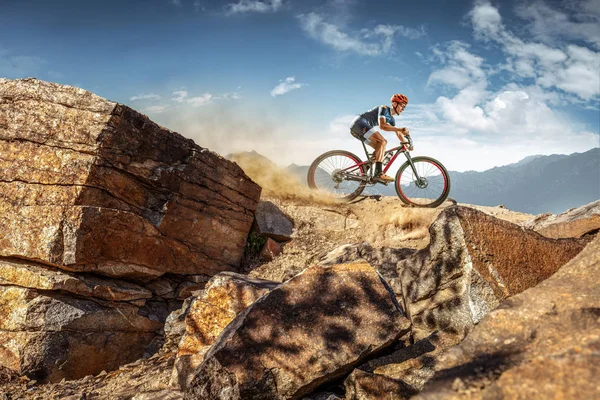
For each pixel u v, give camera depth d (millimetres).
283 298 3697
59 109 6125
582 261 2338
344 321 3594
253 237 8523
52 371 5488
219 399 3305
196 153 7320
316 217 9227
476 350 1820
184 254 7258
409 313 4094
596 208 6051
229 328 3768
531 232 3943
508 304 2090
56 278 5734
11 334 5551
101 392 4820
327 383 3541
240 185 8133
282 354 3400
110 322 6086
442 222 3881
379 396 3111
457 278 3777
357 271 3914
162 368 5105
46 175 5984
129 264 6441
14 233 5910
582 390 1334
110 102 6129
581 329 1734
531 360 1573
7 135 6148
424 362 3436
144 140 6566
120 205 6340
